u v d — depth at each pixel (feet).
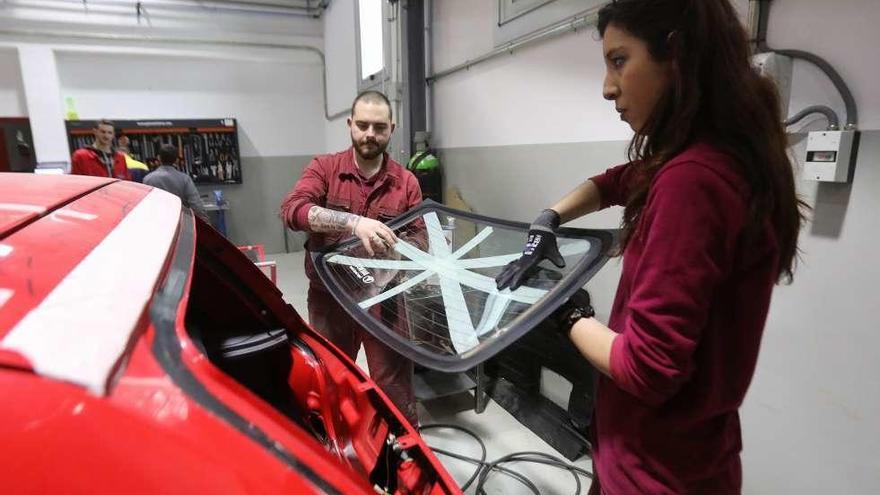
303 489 1.54
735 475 2.67
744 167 2.05
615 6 2.22
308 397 3.47
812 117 4.03
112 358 1.39
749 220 2.05
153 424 1.36
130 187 3.22
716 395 2.33
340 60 16.93
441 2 9.48
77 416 1.29
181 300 1.92
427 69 10.21
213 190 18.74
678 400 2.39
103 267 1.82
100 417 1.31
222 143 18.45
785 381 4.44
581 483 6.01
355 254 4.50
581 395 6.24
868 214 3.72
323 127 20.12
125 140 15.62
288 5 18.29
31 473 1.24
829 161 3.79
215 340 3.49
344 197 5.88
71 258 1.81
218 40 17.62
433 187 9.73
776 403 4.55
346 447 3.12
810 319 4.18
